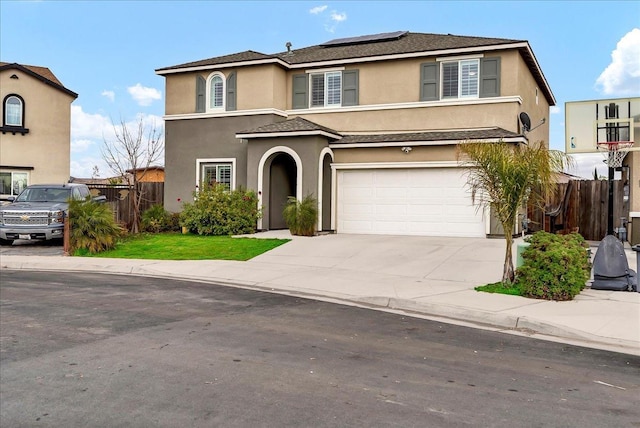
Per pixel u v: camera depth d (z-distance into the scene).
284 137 19.77
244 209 19.97
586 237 19.91
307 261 14.63
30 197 19.27
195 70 22.92
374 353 6.83
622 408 5.15
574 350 7.20
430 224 19.09
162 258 15.62
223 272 13.28
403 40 23.09
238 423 4.64
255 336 7.55
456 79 20.16
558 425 4.72
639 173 16.92
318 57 22.39
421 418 4.80
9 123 30.39
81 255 16.34
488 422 4.74
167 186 23.50
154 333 7.64
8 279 12.52
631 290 10.81
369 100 21.31
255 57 22.12
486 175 10.74
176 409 4.93
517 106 19.30
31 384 5.55
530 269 10.07
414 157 19.12
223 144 22.52
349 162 20.08
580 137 13.28
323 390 5.45
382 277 12.43
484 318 8.85
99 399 5.15
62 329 7.81
